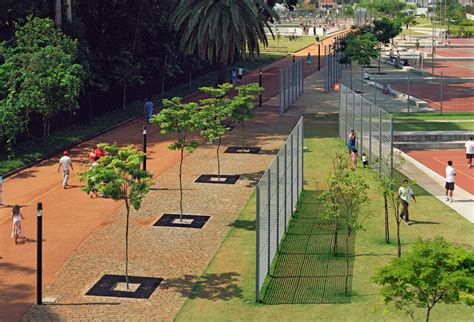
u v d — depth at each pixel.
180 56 83.25
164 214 35.94
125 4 67.50
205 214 36.00
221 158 48.50
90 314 25.02
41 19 52.25
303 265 29.23
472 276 18.52
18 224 31.95
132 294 26.59
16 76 50.12
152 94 76.75
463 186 42.97
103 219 35.31
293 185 35.84
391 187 34.38
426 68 106.06
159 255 30.45
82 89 55.00
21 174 44.78
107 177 26.45
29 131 51.34
